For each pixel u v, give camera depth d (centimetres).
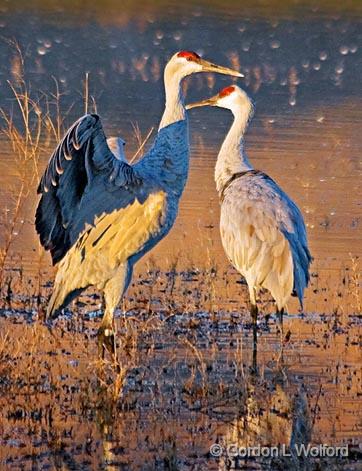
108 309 1223
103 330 1214
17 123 2206
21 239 1644
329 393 1165
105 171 1159
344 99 2770
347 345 1313
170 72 1288
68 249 1173
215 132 2323
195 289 1490
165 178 1239
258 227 1352
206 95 2681
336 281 1538
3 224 1669
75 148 1090
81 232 1177
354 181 2030
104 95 2581
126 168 1180
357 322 1398
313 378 1205
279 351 1280
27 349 1238
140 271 1559
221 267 1592
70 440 1019
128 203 1200
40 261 1421
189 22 3419
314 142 2284
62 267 1212
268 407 1123
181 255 1619
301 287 1331
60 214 1140
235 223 1373
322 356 1274
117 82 2714
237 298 1477
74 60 2867
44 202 1115
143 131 2281
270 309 1446
